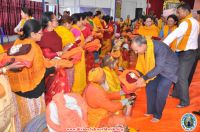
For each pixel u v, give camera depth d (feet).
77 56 11.94
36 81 9.52
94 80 8.64
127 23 46.73
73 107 6.62
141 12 60.13
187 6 13.89
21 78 9.19
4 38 38.32
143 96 16.76
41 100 10.04
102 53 28.07
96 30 24.16
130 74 9.46
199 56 15.72
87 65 16.94
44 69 9.70
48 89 11.42
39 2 45.57
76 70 14.03
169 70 11.93
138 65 12.11
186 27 13.58
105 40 27.86
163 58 11.39
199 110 14.21
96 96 8.25
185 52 14.28
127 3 63.36
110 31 28.27
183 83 14.83
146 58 11.41
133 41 11.17
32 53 8.95
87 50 15.83
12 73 9.04
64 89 11.53
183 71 14.61
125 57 23.31
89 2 53.83
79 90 14.39
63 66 10.90
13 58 8.52
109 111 8.52
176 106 15.14
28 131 7.10
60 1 51.67
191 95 17.40
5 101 7.04
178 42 14.34
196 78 22.44
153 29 22.03
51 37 11.73
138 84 9.23
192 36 14.03
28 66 8.72
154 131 11.86
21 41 9.45
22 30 9.48
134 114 13.64
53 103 6.49
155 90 13.03
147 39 11.49
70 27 15.60
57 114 6.37
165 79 12.14
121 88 9.38
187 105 15.15
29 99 9.58
